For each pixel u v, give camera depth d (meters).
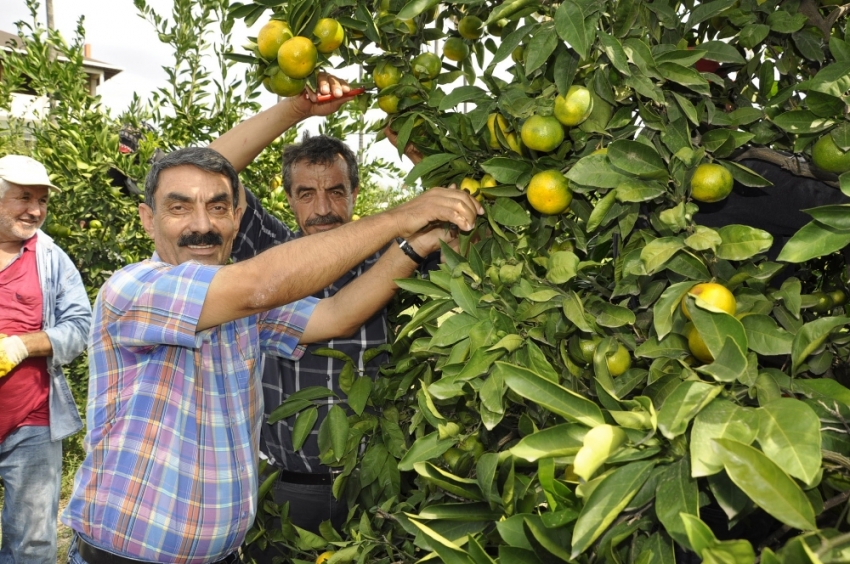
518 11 1.46
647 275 1.39
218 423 2.04
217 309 1.83
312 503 2.66
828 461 1.10
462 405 1.86
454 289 1.60
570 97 1.44
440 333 1.55
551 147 1.50
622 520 1.11
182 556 1.96
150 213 2.30
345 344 2.64
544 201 1.55
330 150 3.03
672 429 0.99
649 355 1.34
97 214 5.50
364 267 2.85
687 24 1.56
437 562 1.30
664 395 1.28
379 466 2.13
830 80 1.27
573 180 1.39
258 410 2.24
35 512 3.72
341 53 1.79
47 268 3.75
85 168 5.16
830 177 1.51
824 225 1.16
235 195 2.26
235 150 2.66
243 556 2.68
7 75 5.62
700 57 1.39
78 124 5.39
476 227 1.82
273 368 2.71
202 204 2.12
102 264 5.57
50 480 3.78
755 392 1.09
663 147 1.46
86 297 3.94
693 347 1.30
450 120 1.78
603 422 1.09
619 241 1.68
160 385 1.97
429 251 2.10
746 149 1.58
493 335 1.51
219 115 5.45
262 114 2.65
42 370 3.66
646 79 1.38
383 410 2.24
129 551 1.93
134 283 1.93
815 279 2.06
